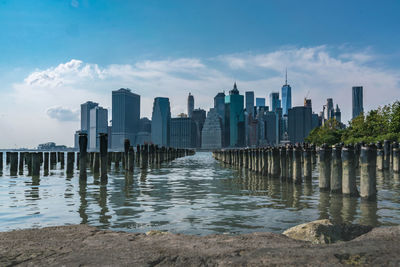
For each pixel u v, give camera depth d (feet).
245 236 16.66
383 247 13.57
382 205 42.34
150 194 55.98
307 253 13.16
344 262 12.05
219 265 12.31
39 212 39.63
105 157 78.64
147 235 17.13
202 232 29.04
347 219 34.17
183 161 231.50
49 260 13.05
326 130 341.21
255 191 59.00
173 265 12.67
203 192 58.13
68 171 99.66
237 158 153.07
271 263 12.12
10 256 13.57
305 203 44.73
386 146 99.91
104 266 12.37
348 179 48.85
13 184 73.41
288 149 73.51
